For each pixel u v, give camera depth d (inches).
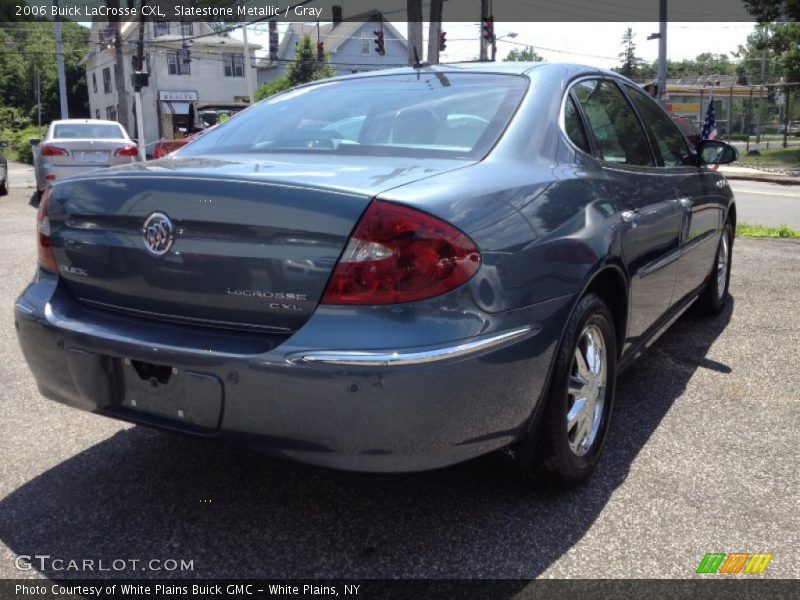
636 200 124.3
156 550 96.0
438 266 82.3
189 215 89.7
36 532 100.2
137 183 94.0
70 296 103.7
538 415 99.1
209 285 89.0
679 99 1663.4
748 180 909.8
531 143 106.8
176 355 88.5
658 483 112.2
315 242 83.1
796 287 239.6
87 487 112.1
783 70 1476.4
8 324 200.5
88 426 134.6
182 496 109.5
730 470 116.2
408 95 119.4
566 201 103.2
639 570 90.5
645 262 127.7
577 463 108.2
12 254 304.2
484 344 85.5
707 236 173.8
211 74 1881.2
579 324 102.7
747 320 201.2
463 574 90.1
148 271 93.6
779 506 105.3
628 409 140.9
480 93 115.8
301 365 81.8
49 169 498.9
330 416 82.5
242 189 86.7
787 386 152.3
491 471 115.7
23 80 2898.6
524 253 91.7
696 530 99.2
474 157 101.2
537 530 99.3
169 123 1822.1
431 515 103.5
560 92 119.0
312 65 1727.4
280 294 84.8
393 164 97.7
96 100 2196.1
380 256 81.4
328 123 117.6
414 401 81.6
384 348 80.5
